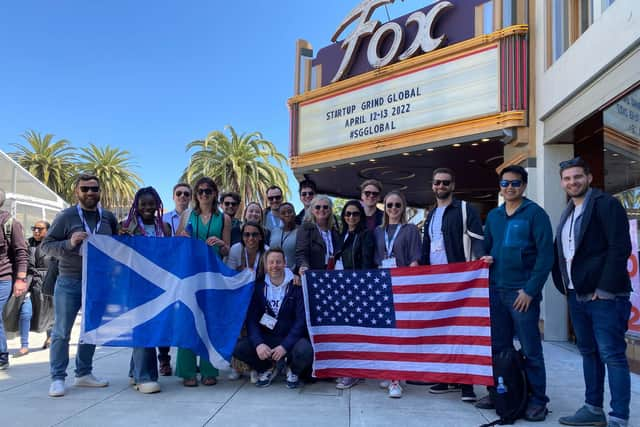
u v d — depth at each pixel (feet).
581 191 11.68
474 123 27.76
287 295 15.75
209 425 11.56
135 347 14.56
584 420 11.65
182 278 15.07
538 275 11.89
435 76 29.86
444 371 13.79
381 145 32.89
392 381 14.38
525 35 26.25
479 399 13.97
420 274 14.52
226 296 15.67
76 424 11.55
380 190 17.15
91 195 14.93
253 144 85.40
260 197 85.71
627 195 18.29
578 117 20.83
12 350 21.81
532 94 25.93
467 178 49.42
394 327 14.66
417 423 11.82
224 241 16.92
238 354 15.44
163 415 12.30
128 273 14.90
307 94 38.40
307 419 12.06
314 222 17.34
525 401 12.03
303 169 38.83
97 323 14.46
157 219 16.29
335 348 15.23
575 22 22.20
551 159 24.67
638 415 12.48
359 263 16.07
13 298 20.48
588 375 11.86
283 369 17.16
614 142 19.16
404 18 32.65
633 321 17.74
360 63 35.55
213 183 16.52
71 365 18.43
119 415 12.28
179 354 15.48
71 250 14.42
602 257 11.22
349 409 12.96
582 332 11.85
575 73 20.83
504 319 13.16
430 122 29.99
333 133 36.40
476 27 28.35
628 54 16.92
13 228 17.72
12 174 40.65
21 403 13.30
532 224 12.38
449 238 14.32
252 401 13.69
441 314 14.11
